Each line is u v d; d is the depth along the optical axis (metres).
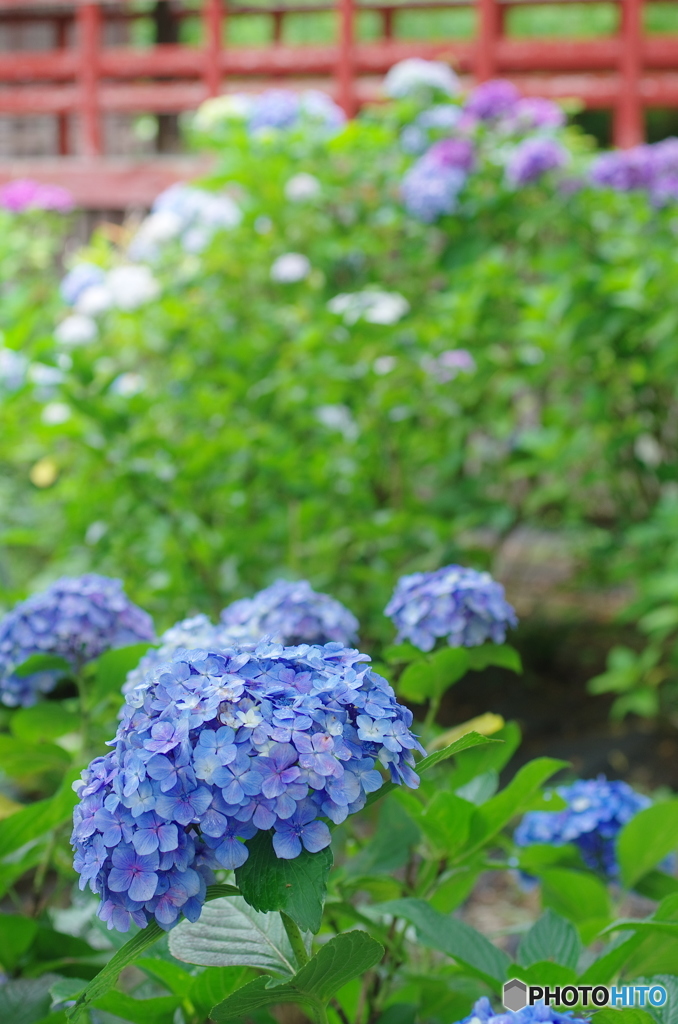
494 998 1.35
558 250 3.62
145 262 3.74
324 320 3.22
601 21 11.72
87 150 6.19
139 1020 1.18
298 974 0.90
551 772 1.28
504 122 3.92
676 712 3.50
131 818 0.85
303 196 3.78
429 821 1.29
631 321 3.35
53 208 4.84
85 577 1.55
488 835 1.35
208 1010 1.20
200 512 3.04
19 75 6.20
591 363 3.57
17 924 1.38
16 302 3.61
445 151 3.63
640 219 3.67
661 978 1.18
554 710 3.62
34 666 1.50
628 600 4.33
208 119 4.14
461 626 1.39
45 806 1.35
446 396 3.53
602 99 5.45
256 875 0.86
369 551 3.37
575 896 1.50
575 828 1.58
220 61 5.95
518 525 3.94
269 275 3.81
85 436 2.94
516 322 3.64
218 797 0.84
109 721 1.79
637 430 3.54
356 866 1.40
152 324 3.52
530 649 3.90
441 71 4.04
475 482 3.59
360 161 3.94
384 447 3.41
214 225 3.68
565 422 3.58
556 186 3.65
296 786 0.84
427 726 1.50
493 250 3.65
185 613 2.96
